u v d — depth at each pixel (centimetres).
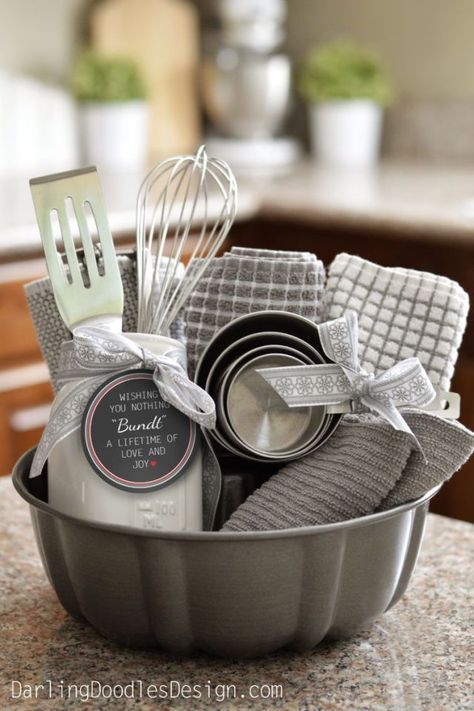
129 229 171
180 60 259
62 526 56
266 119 253
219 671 57
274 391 59
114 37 250
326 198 191
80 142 253
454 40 244
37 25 241
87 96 236
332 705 53
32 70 241
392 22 254
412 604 65
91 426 57
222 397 59
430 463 59
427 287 63
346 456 60
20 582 68
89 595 57
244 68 246
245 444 58
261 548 53
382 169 239
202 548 53
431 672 57
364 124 248
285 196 193
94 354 56
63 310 58
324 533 54
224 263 66
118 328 59
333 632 58
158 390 58
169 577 54
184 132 263
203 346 65
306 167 242
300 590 55
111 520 57
